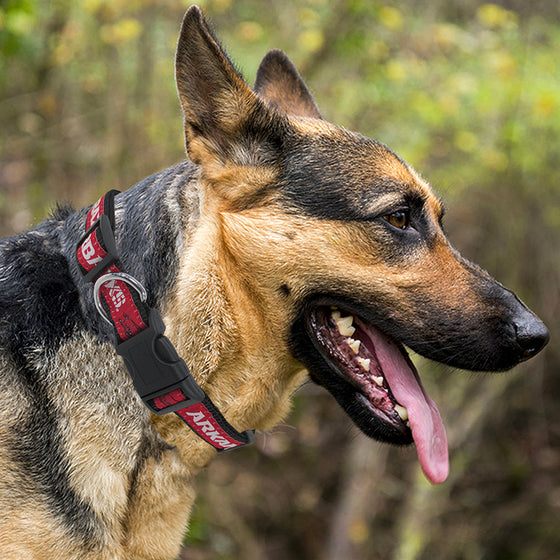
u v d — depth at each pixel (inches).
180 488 112.8
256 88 144.0
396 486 318.0
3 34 234.7
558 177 309.0
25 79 281.0
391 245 114.4
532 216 318.7
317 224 111.8
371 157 117.0
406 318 114.7
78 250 102.7
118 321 100.0
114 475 104.8
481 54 289.7
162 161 269.4
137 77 265.4
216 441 107.1
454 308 115.3
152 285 107.3
